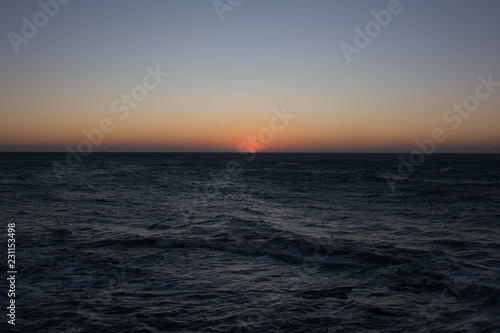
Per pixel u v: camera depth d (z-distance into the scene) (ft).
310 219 37.68
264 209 44.62
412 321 14.03
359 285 18.24
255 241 27.35
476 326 13.53
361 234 30.30
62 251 24.25
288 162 239.50
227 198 56.34
